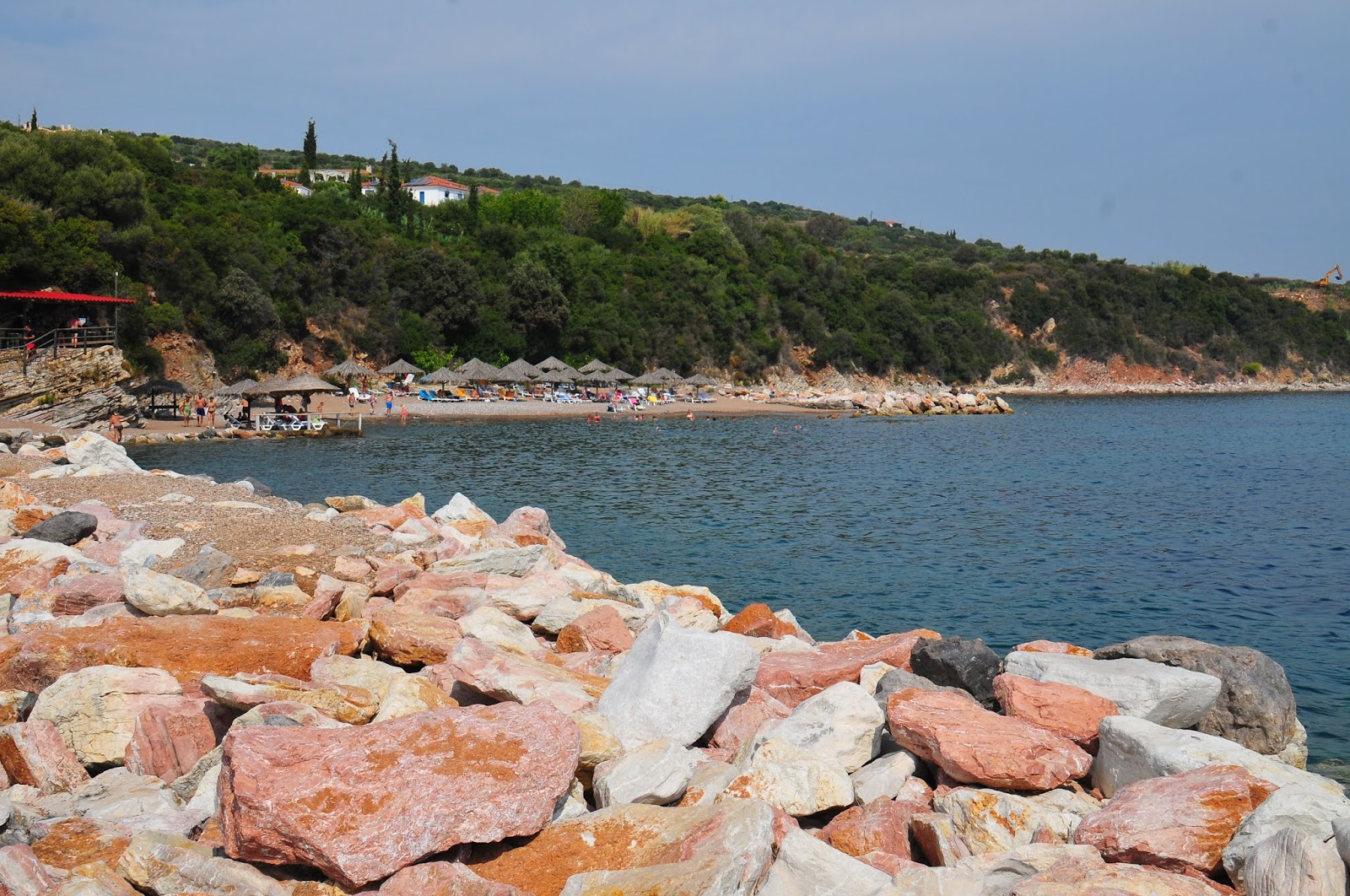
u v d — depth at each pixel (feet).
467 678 33.37
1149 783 25.94
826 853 22.91
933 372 452.35
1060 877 21.47
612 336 350.84
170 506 66.64
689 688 31.22
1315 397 492.13
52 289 209.36
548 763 24.57
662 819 24.25
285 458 168.14
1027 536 106.01
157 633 36.96
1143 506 128.77
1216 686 33.42
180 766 29.91
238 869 22.17
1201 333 554.87
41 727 30.01
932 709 30.91
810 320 422.41
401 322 309.22
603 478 151.12
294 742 24.25
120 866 22.56
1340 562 93.04
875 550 96.94
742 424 269.23
